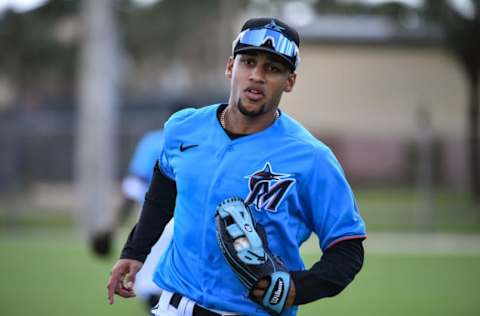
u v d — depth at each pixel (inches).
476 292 1651.1
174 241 610.2
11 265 1959.9
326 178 571.8
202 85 4576.8
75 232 2800.2
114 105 2706.7
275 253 574.9
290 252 580.1
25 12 4621.1
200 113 604.4
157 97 4047.7
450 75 4808.1
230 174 573.3
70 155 3555.6
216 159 580.4
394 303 1503.4
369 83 4877.0
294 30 580.4
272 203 568.1
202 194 580.1
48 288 1633.9
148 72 4756.4
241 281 565.0
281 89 574.2
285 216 571.8
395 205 3558.1
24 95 4936.0
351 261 569.0
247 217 559.8
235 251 550.6
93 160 2632.9
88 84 2657.5
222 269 577.9
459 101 4808.1
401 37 4677.7
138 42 4569.4
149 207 642.8
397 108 4881.9
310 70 4896.7
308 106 4931.1
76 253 2186.3
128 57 4660.4
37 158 3543.3
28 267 1926.7
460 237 2746.1
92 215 2608.3
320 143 582.2
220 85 4446.4
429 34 4665.4
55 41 4768.7
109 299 644.7
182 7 4424.2
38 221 3132.4
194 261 587.2
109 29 2677.2
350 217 571.5
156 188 639.8
